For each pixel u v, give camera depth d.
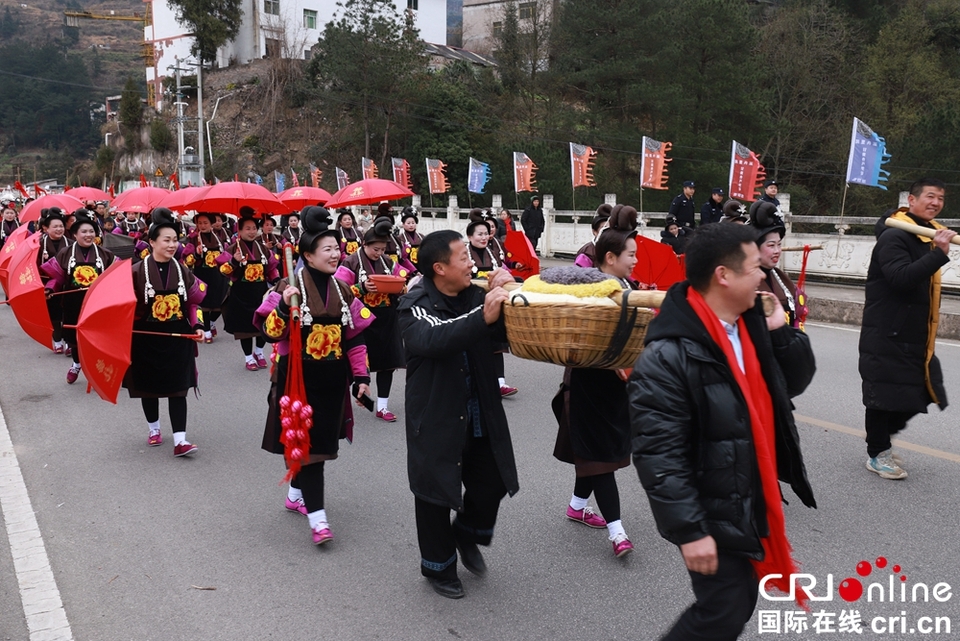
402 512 4.77
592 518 4.48
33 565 4.10
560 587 3.78
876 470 5.09
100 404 7.50
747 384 2.47
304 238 4.35
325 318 4.32
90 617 3.58
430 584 3.83
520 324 3.04
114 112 74.50
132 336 5.55
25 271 5.84
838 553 4.02
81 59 125.75
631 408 2.47
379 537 4.42
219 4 55.78
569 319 2.93
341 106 43.91
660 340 2.47
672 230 13.45
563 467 5.45
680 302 2.49
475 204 36.28
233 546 4.32
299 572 4.00
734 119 31.44
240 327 8.84
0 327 12.17
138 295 5.61
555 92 38.28
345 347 4.43
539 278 3.17
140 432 6.56
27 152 116.50
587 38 34.78
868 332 4.88
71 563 4.12
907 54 32.91
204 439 6.33
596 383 3.96
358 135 43.31
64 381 8.51
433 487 3.49
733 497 2.40
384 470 5.52
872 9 36.44
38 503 4.98
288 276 4.22
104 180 63.41
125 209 13.77
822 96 33.59
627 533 4.37
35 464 5.75
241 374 8.77
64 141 117.38
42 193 16.53
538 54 40.41
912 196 4.68
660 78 32.41
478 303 3.59
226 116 54.38
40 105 117.12
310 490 4.30
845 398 7.02
